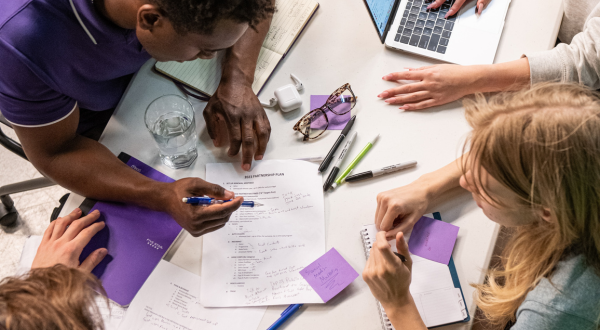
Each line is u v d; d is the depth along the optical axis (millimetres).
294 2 1136
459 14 1107
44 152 919
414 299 821
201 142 1000
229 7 642
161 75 1055
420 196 886
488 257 865
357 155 975
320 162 969
